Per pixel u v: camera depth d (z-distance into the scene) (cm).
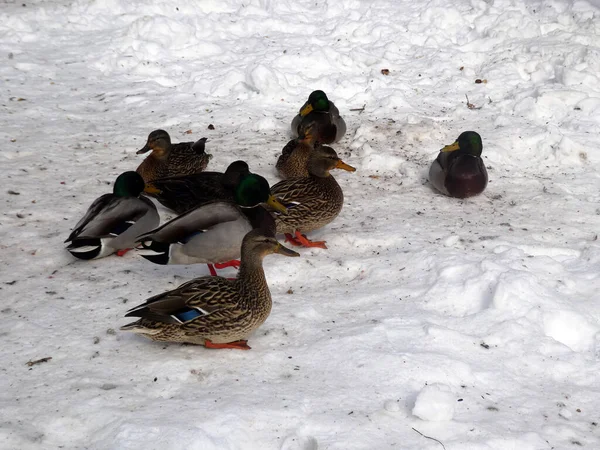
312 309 366
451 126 504
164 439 314
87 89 546
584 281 378
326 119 479
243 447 316
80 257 390
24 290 375
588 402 334
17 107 518
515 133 489
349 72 570
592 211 429
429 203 438
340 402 329
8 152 469
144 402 329
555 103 511
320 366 342
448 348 348
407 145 486
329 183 406
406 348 347
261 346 350
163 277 384
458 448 316
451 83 551
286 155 452
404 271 386
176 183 421
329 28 639
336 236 410
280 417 323
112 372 339
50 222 415
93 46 596
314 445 317
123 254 398
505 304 362
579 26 593
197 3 680
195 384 336
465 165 435
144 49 588
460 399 332
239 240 372
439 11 626
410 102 532
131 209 394
